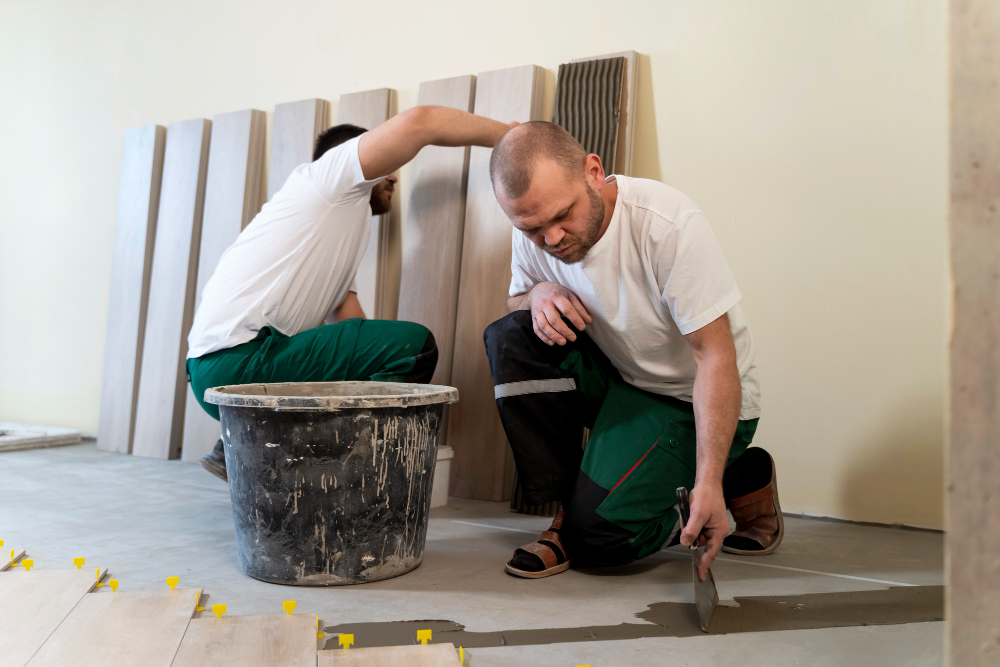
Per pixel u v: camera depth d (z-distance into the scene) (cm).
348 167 223
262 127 326
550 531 175
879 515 215
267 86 330
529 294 183
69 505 226
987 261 72
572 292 175
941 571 170
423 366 230
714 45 238
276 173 313
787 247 227
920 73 209
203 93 347
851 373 219
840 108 220
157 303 333
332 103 312
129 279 345
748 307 233
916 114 210
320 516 153
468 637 129
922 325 209
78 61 383
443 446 246
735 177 234
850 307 219
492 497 253
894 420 213
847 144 219
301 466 151
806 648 125
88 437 368
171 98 356
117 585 151
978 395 72
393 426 156
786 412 228
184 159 337
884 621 138
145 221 343
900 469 212
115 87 373
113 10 375
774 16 229
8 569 162
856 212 218
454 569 170
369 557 157
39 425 380
